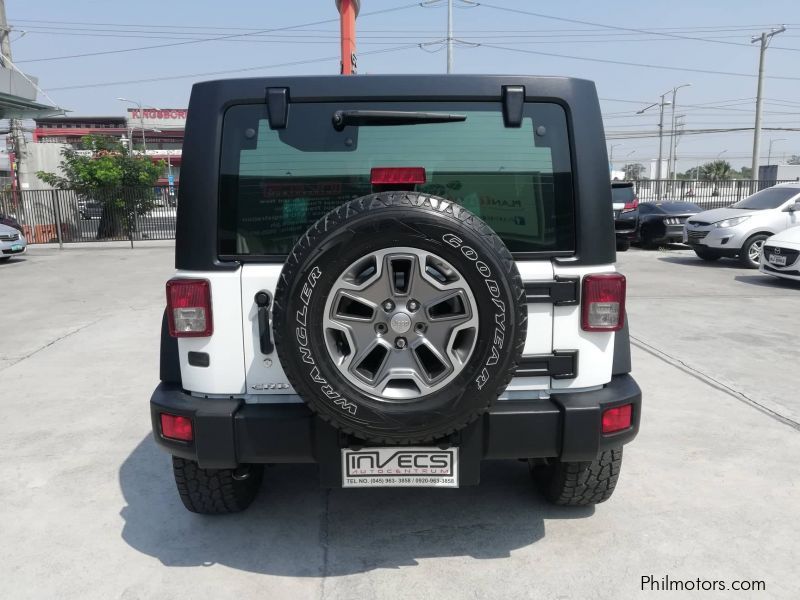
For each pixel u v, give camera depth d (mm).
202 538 3055
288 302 2250
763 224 12266
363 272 2297
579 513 3248
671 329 7238
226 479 2996
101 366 6086
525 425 2564
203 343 2611
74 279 12117
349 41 5680
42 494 3529
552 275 2596
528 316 2600
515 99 2586
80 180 21234
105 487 3609
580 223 2605
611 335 2684
